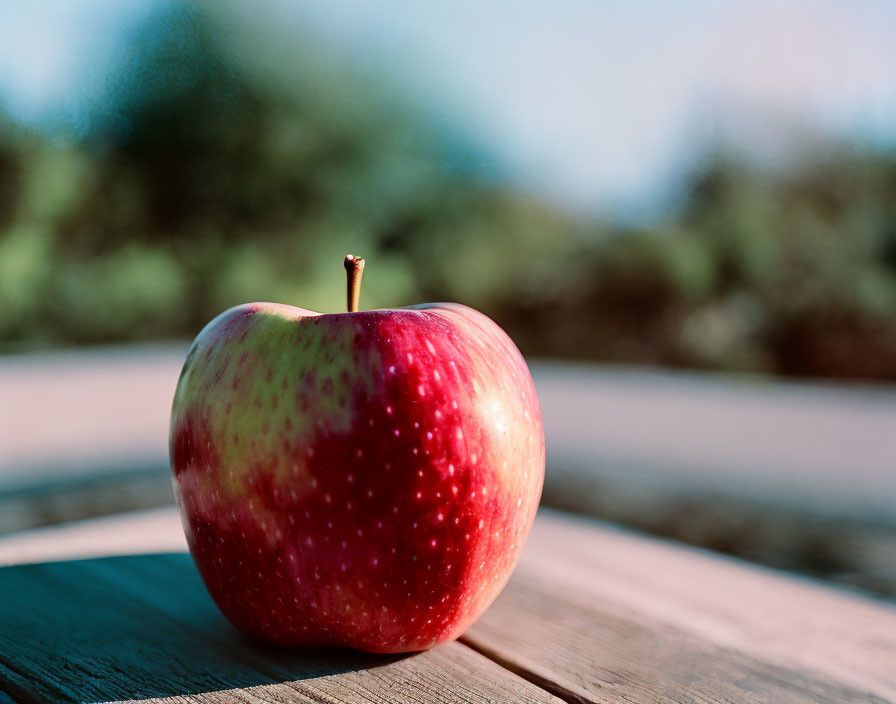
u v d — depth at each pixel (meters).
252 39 8.27
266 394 0.66
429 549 0.66
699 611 0.82
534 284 8.36
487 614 0.80
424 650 0.72
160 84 8.14
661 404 3.89
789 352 7.19
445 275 8.76
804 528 1.74
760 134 7.78
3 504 1.80
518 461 0.70
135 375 4.65
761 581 0.91
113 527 1.07
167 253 8.25
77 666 0.66
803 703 0.64
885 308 6.97
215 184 8.23
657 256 7.61
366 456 0.64
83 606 0.79
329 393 0.65
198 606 0.80
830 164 7.61
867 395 4.77
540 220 8.82
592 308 7.97
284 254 8.37
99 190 8.05
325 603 0.67
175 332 8.29
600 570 0.93
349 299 0.83
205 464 0.68
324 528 0.64
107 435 2.73
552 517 1.18
